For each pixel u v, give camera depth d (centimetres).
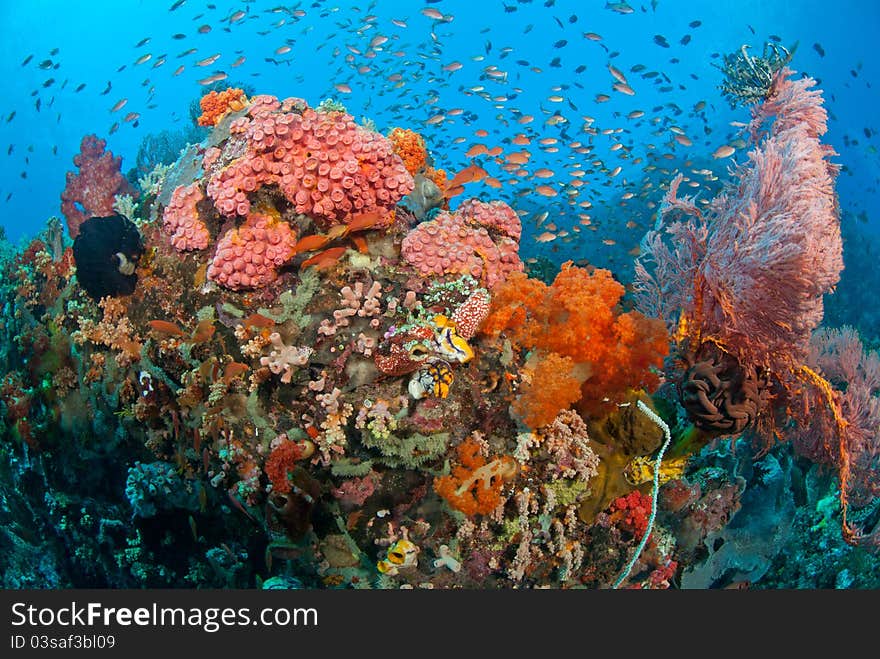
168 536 509
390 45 1556
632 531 425
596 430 405
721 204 403
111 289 459
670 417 425
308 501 368
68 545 595
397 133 564
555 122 1181
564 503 392
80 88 1452
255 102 471
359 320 384
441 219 441
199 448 421
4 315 601
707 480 497
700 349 412
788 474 553
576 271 401
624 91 1137
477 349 388
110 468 536
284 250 405
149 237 471
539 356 389
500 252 452
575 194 1102
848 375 532
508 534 379
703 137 2970
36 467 580
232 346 404
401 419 361
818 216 332
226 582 487
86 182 606
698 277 409
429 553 379
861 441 466
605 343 376
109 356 486
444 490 350
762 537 533
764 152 381
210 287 416
